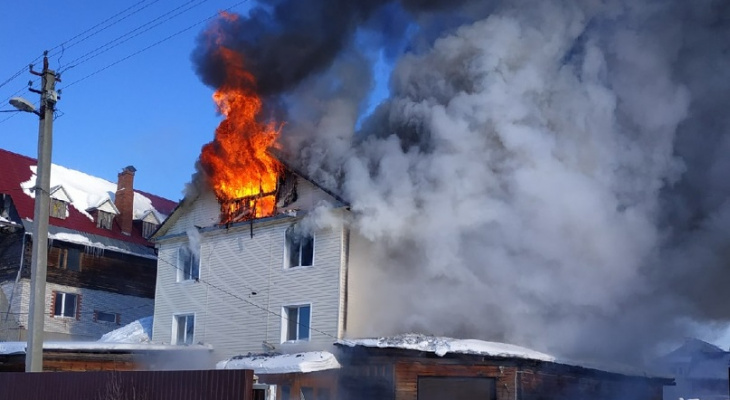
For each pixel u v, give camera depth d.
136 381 14.99
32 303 18.06
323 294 25.45
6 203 36.31
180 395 14.36
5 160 38.00
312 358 21.92
